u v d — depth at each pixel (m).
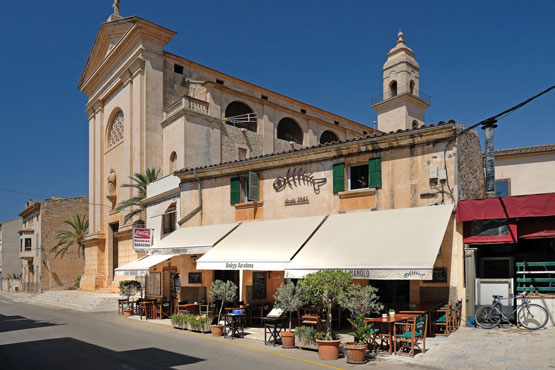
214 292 15.90
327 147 17.30
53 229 52.66
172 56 37.09
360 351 10.80
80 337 15.66
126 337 15.44
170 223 25.22
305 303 13.76
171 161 34.22
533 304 13.51
